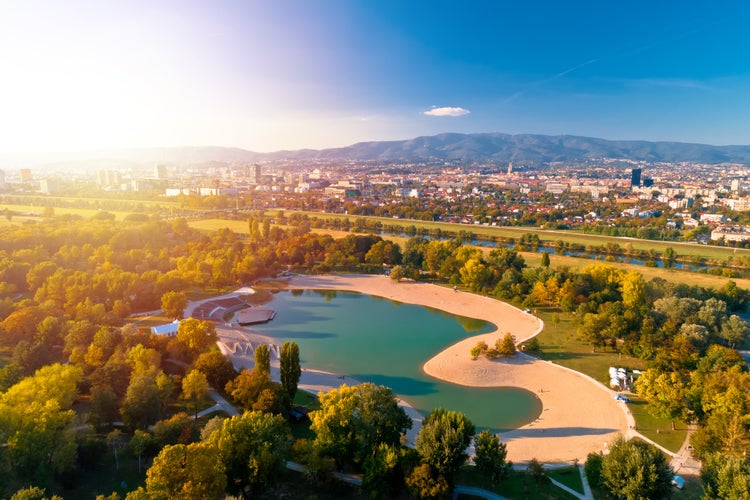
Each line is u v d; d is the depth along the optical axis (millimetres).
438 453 104750
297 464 118562
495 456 108875
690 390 139875
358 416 118250
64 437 109500
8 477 97750
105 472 110250
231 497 88188
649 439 135375
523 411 160250
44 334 177750
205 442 99250
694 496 107438
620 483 100000
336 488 107500
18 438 102375
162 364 170375
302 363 198375
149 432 126500
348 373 190000
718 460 102312
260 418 110812
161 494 84938
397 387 178250
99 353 160750
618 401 158125
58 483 102875
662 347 182750
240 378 148000
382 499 101062
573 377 178000
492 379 182125
